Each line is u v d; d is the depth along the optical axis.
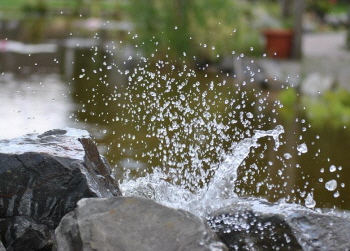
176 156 7.25
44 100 10.70
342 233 4.23
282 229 4.26
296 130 9.08
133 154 7.38
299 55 16.77
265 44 16.92
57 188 4.29
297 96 11.91
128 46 16.89
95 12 31.23
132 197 3.80
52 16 29.34
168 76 13.51
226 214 4.45
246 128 8.86
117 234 3.62
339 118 10.24
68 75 13.49
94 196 4.30
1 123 8.95
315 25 27.70
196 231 3.64
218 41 15.45
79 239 3.61
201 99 10.70
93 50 17.53
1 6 33.00
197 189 6.13
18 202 4.28
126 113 9.54
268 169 7.04
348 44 19.77
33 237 4.24
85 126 8.80
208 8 15.75
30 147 4.48
